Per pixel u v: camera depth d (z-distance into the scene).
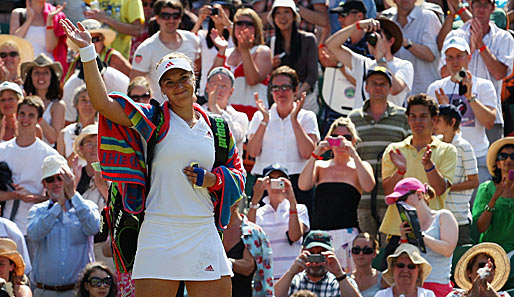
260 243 26.88
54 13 41.75
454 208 30.98
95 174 31.03
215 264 17.11
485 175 34.94
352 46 37.09
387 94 32.72
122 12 41.97
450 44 35.06
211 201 17.20
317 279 27.02
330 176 30.77
